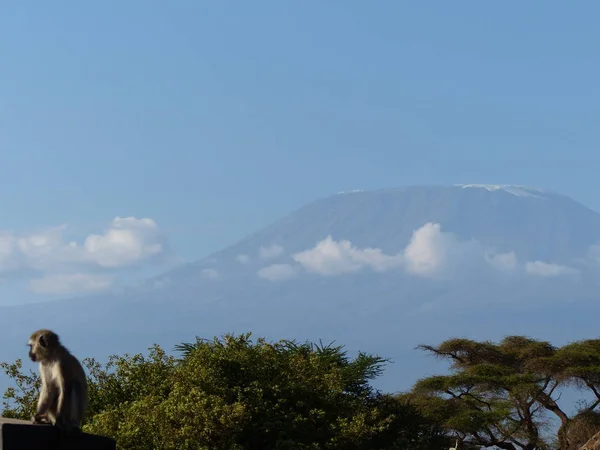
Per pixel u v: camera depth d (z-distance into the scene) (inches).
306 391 1883.6
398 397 3299.7
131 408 1676.9
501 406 3125.0
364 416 1900.8
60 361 897.5
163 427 1635.1
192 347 2068.2
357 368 2219.5
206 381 1806.1
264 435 1788.9
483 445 3174.2
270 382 1872.5
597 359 3248.0
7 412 1680.6
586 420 3149.6
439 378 3275.1
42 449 879.7
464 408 3169.3
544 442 3171.8
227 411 1656.0
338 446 1824.6
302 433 1809.8
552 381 3334.2
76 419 894.4
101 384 1855.3
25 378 1711.4
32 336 905.5
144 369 1863.9
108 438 911.7
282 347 2124.8
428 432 2218.3
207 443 1646.2
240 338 1953.7
